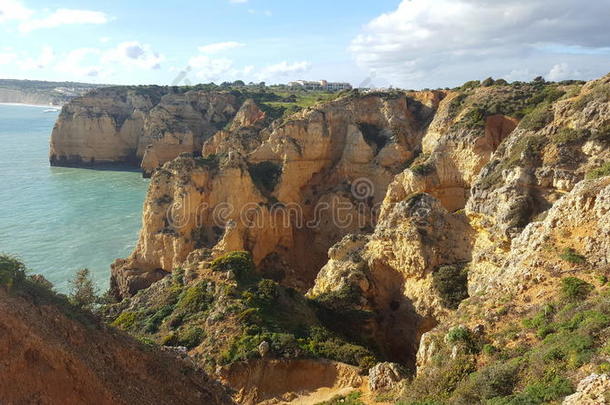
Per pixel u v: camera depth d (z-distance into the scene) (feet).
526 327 69.10
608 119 110.11
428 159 175.94
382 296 131.64
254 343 97.96
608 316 60.75
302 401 87.92
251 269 132.36
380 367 85.66
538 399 52.70
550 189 112.37
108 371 57.00
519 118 172.35
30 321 52.39
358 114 228.22
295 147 216.13
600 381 47.16
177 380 65.67
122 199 316.81
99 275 196.13
